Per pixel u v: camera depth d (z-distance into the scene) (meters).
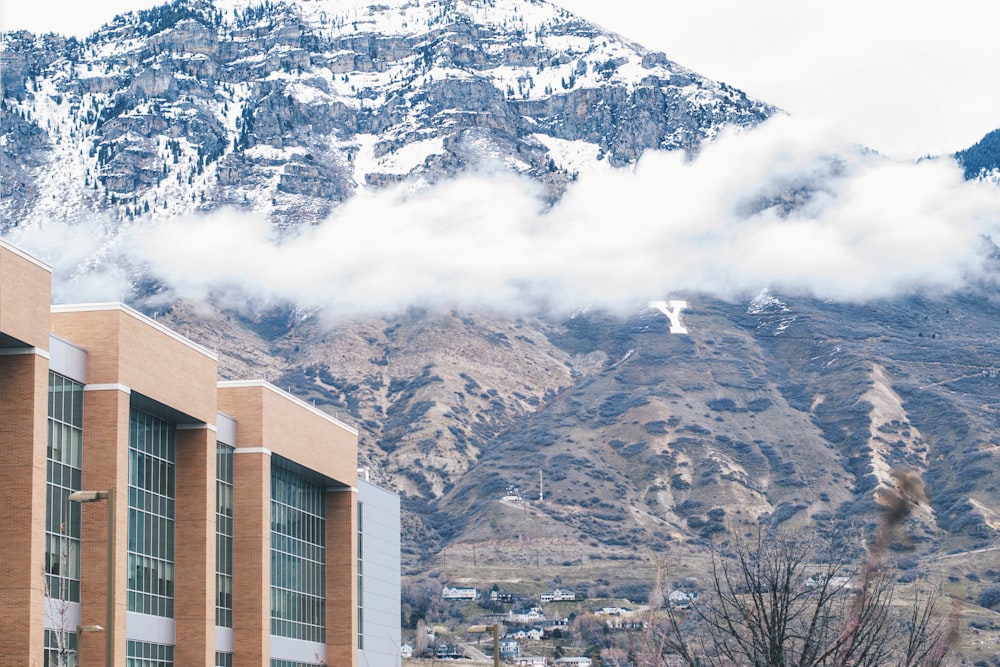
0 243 57.72
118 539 64.12
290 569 87.94
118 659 63.34
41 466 59.59
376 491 103.12
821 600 29.22
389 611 103.56
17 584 57.94
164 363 70.19
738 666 29.03
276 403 83.94
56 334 65.62
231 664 79.38
